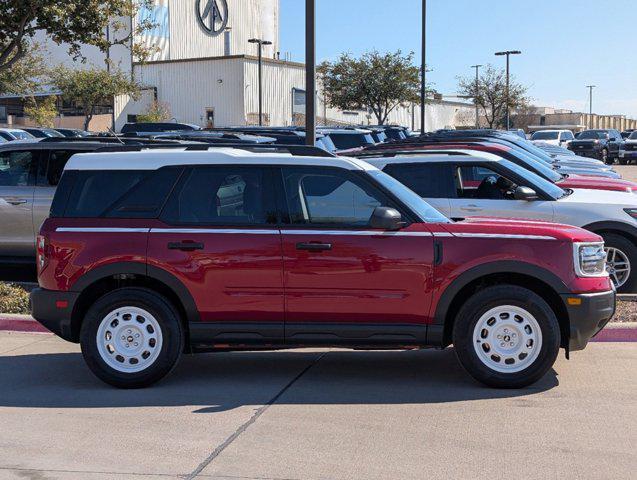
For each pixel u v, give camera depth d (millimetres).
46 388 6867
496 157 10367
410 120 63906
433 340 6668
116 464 5133
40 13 10969
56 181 10945
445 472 4945
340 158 6934
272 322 6715
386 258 6574
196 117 54375
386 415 6055
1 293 9820
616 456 5203
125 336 6766
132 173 6934
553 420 5902
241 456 5246
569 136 45312
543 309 6516
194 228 6730
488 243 6559
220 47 67938
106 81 46312
